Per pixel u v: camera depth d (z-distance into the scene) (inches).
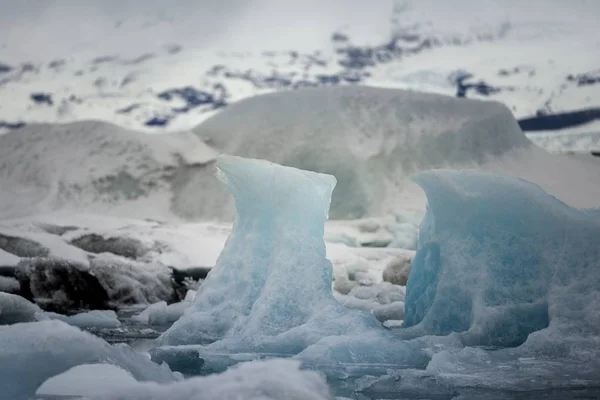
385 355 289.3
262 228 343.9
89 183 1208.8
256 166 340.5
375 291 609.9
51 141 1302.9
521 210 318.7
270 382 167.2
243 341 309.4
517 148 1294.3
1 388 182.4
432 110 1291.8
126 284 606.5
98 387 177.5
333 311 318.0
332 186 342.3
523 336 306.7
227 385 165.5
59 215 853.2
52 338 197.0
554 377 253.8
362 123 1253.7
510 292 314.3
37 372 188.1
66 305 574.9
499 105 1318.9
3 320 418.3
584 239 304.7
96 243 751.1
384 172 1197.1
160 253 746.2
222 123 1368.1
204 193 1221.1
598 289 295.9
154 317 479.8
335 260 781.9
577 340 282.4
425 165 1222.3
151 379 202.2
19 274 583.2
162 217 1179.9
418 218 1006.4
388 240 986.1
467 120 1277.1
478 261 323.0
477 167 1232.2
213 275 347.3
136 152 1262.3
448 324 324.5
